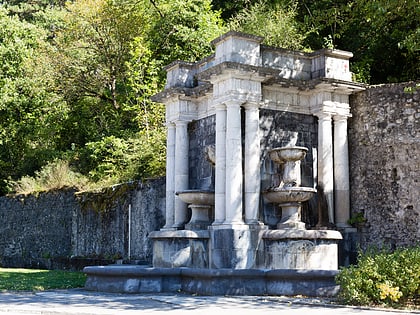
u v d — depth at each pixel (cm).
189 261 1694
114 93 3494
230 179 1700
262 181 1784
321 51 1883
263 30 2658
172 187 2036
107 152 3108
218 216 1722
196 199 1841
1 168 3762
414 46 1725
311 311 1123
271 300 1320
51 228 2931
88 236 2625
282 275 1433
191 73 2056
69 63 3422
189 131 2033
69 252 2784
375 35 2638
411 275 1248
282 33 2634
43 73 3559
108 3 3312
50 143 3784
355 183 1894
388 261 1291
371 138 1867
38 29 4097
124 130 3325
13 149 3791
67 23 3647
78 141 3719
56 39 3584
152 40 3247
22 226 3153
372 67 2714
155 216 2234
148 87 2988
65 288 1695
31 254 3056
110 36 3353
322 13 2092
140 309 1180
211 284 1462
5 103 3644
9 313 1146
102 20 3325
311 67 1911
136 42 3055
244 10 2922
